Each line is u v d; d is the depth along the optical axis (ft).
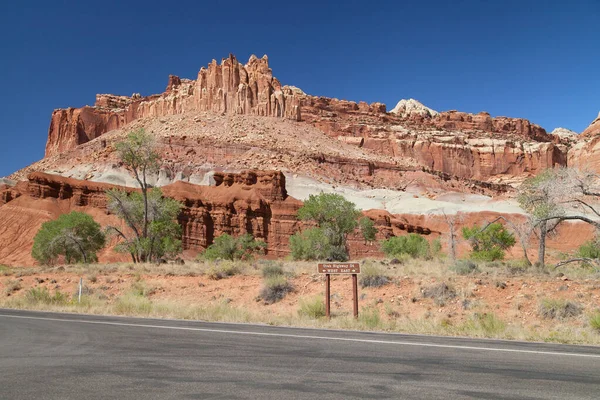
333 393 16.89
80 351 25.73
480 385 18.16
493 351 26.25
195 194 302.45
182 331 34.65
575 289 47.93
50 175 290.97
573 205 70.23
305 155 505.66
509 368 21.40
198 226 279.28
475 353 25.49
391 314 48.52
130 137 105.81
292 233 301.63
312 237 132.98
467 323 39.58
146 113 651.66
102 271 81.66
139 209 114.93
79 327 36.88
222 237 161.17
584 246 104.42
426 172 556.92
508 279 52.95
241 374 19.95
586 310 43.29
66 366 21.63
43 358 23.65
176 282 68.59
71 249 150.00
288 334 33.24
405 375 19.83
